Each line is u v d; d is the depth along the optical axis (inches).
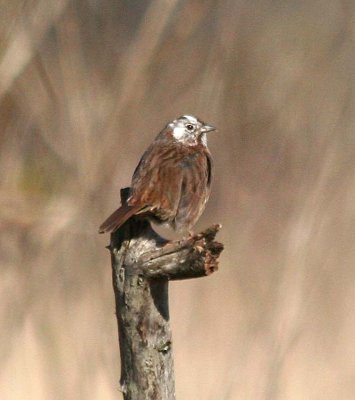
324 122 573.3
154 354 253.8
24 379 480.4
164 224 361.1
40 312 419.8
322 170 421.1
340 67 584.1
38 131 475.8
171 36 438.6
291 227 419.5
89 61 462.3
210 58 429.7
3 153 476.4
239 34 519.8
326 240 536.1
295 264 401.1
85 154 422.9
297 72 601.6
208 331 551.8
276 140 615.8
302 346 543.8
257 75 601.9
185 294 593.3
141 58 421.7
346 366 543.8
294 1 617.3
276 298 394.9
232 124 597.3
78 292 454.6
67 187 454.3
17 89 450.6
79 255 462.9
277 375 373.1
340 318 559.2
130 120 422.6
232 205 636.7
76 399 389.7
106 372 390.3
